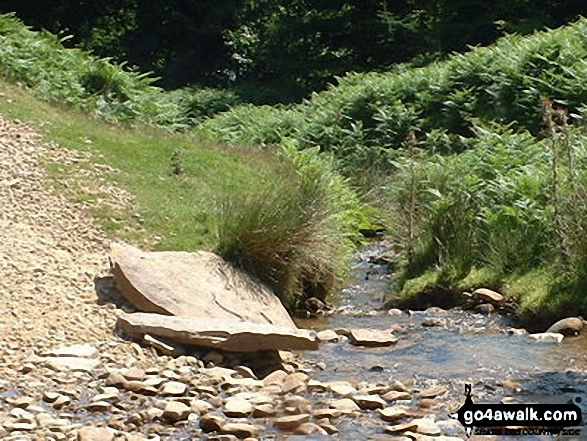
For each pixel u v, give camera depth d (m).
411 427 5.48
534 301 8.40
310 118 19.34
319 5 29.94
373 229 12.91
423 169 11.23
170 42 32.38
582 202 8.71
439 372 6.79
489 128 15.47
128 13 31.67
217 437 5.31
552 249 8.93
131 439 5.26
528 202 9.55
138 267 7.91
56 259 8.36
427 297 9.41
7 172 10.23
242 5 32.09
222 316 7.74
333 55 29.97
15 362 6.43
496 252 9.31
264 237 8.69
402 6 29.55
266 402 5.96
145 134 13.40
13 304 7.30
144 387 6.11
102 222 9.49
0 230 8.77
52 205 9.66
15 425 5.37
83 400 5.91
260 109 21.92
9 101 12.73
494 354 7.24
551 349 7.33
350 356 7.34
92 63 17.27
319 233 9.34
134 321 7.20
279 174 12.48
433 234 9.99
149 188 10.79
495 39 25.92
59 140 11.59
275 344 7.11
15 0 29.58
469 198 10.12
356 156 16.64
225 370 6.76
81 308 7.50
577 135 12.32
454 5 27.06
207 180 11.73
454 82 17.83
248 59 32.22
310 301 9.12
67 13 30.41
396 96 18.48
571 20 25.39
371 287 10.26
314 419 5.67
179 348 7.07
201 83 31.41
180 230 9.63
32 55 16.30
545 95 15.98
